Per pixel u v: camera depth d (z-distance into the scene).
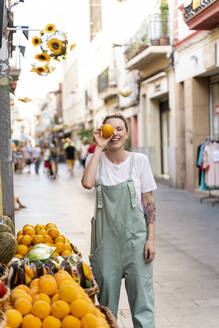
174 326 4.52
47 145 26.75
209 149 12.58
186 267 6.59
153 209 3.54
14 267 2.91
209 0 12.81
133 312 3.51
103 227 3.49
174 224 10.04
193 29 14.14
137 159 3.53
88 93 45.38
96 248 3.54
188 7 13.99
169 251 7.56
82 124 52.78
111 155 3.52
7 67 5.07
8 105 5.46
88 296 2.78
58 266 2.99
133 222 3.46
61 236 3.89
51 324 2.35
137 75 24.03
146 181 3.52
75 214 11.81
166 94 19.80
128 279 3.50
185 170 17.36
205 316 4.77
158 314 4.84
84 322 2.37
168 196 15.37
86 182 3.45
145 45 19.09
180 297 5.35
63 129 75.25
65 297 2.44
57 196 16.30
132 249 3.45
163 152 22.08
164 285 5.80
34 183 22.75
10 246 3.13
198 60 15.22
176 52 17.30
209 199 14.19
